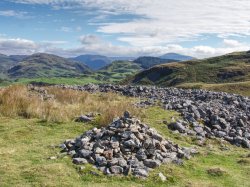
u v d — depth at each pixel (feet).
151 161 46.01
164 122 70.33
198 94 109.81
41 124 66.49
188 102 89.25
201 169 48.29
